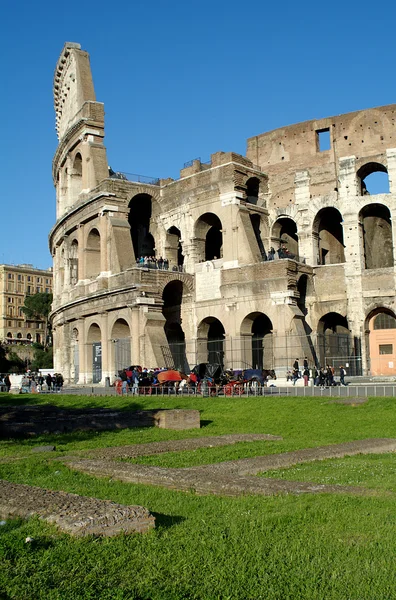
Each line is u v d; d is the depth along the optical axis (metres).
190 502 13.12
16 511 11.52
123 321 63.84
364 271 58.81
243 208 62.09
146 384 49.34
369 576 8.82
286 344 55.41
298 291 59.53
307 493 13.43
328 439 23.98
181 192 66.88
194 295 64.19
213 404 36.94
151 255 73.31
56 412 32.50
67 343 74.94
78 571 9.04
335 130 62.34
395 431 25.95
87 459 18.77
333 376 52.03
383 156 59.53
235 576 8.88
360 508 12.25
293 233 67.75
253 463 17.31
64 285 75.88
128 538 10.47
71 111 77.25
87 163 69.44
